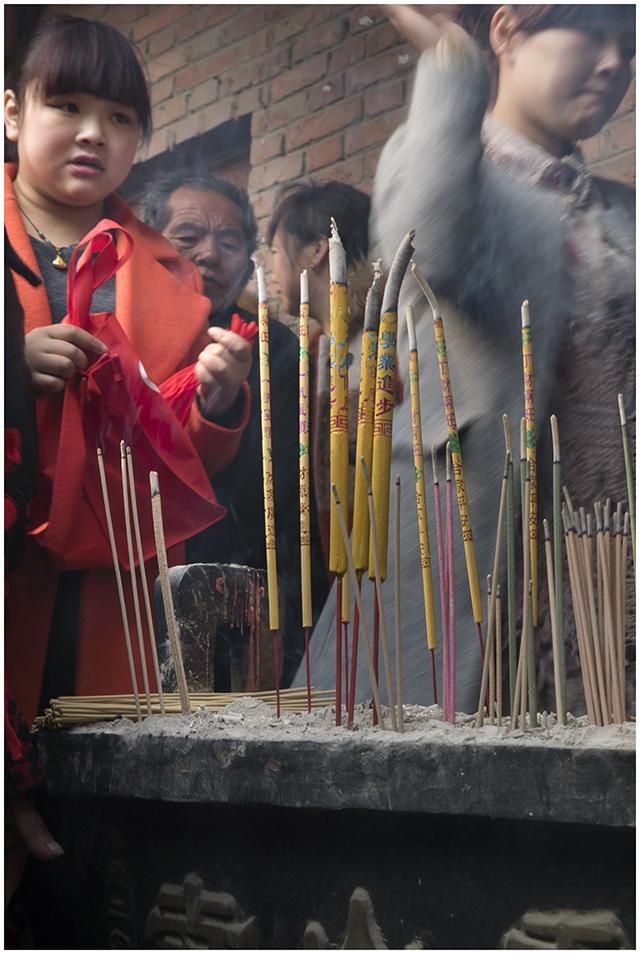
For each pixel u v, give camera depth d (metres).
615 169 1.95
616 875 1.15
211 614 1.89
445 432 1.98
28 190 2.20
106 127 2.23
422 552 1.46
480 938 1.21
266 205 2.20
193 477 2.14
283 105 2.22
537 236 1.98
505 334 1.98
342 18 2.19
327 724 1.42
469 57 2.06
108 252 2.16
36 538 2.05
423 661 1.92
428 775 1.20
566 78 1.99
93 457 2.09
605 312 1.92
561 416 1.92
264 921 1.38
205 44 2.28
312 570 2.09
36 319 2.13
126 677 2.07
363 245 2.11
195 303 2.20
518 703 1.38
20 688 2.03
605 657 1.32
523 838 1.20
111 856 1.59
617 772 1.09
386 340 1.39
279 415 2.15
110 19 2.28
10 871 1.71
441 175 2.05
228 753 1.36
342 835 1.32
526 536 1.32
